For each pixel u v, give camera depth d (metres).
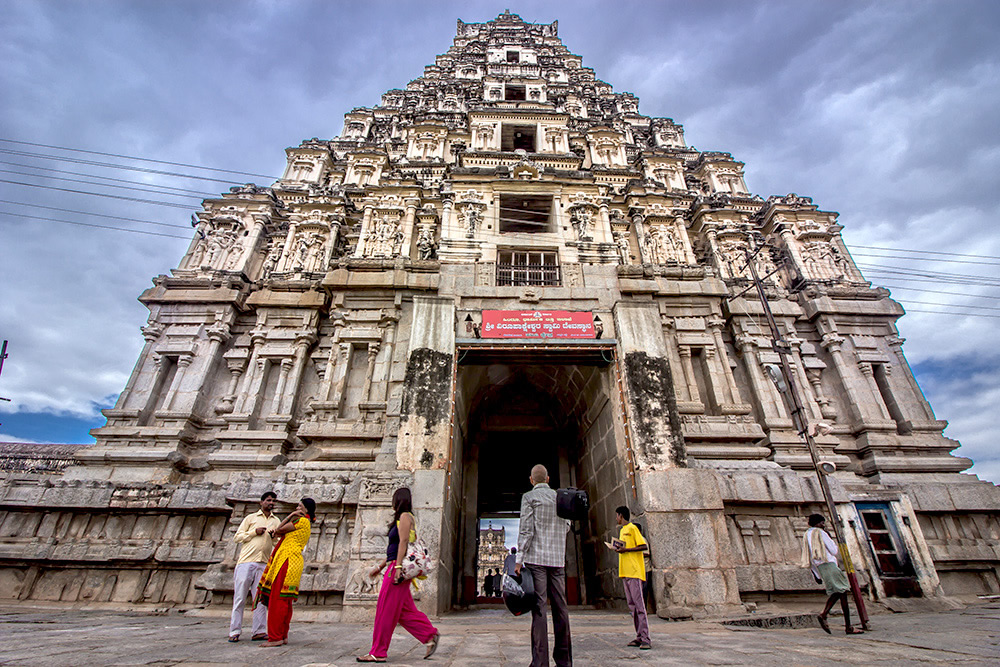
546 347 13.98
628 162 31.14
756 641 6.91
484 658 5.52
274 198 25.25
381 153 28.84
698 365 19.48
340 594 11.07
